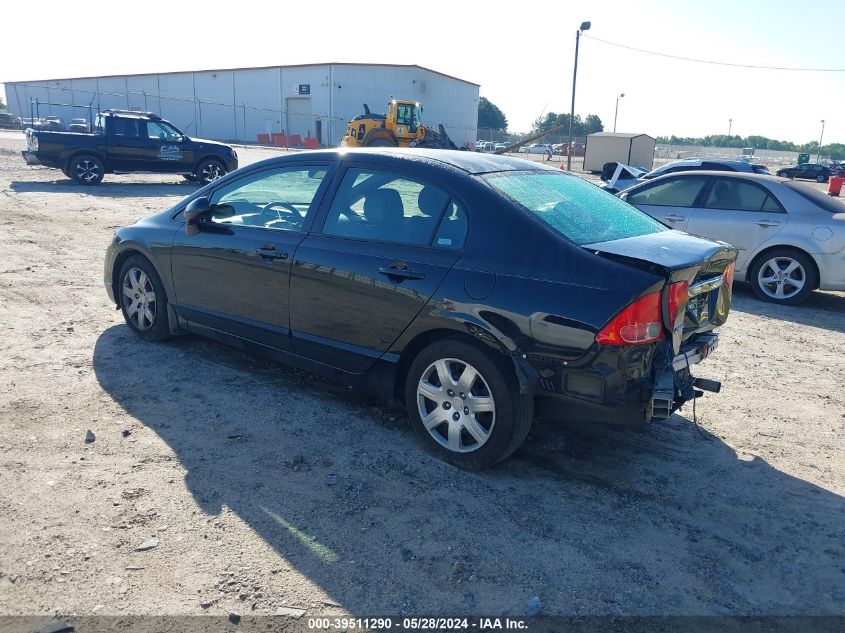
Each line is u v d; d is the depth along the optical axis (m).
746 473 4.06
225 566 3.00
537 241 3.65
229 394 4.82
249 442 4.14
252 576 2.95
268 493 3.60
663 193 9.21
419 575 3.01
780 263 8.47
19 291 7.20
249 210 4.91
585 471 4.00
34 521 3.24
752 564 3.20
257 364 5.40
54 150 18.14
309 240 4.44
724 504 3.71
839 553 3.31
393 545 3.21
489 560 3.14
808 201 8.35
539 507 3.59
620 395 3.41
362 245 4.19
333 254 4.27
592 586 3.00
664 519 3.54
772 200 8.48
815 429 4.72
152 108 68.31
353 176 4.41
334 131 59.53
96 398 4.63
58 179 19.98
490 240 3.76
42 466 3.73
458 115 70.38
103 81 69.75
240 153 36.34
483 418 3.88
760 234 8.44
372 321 4.11
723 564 3.19
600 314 3.35
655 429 4.62
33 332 5.90
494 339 3.61
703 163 19.91
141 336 5.76
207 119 66.06
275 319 4.65
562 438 4.42
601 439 4.43
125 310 5.84
